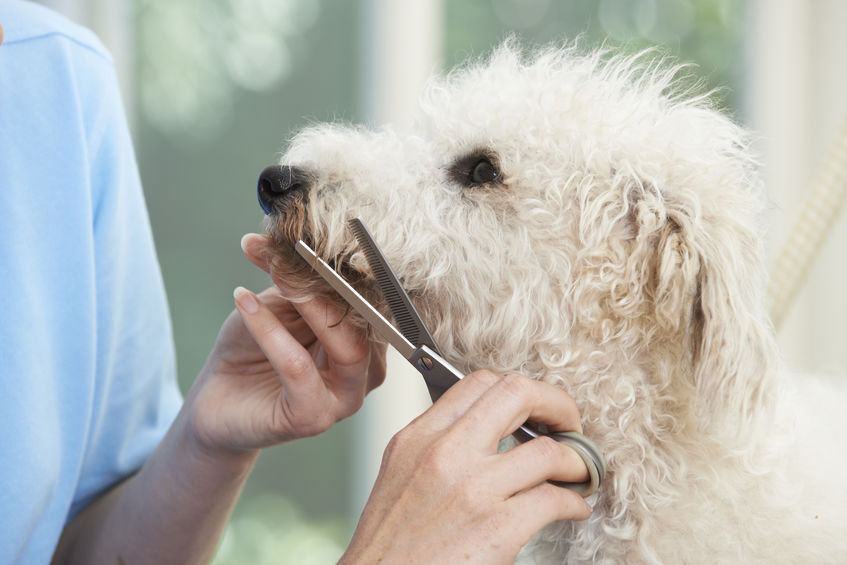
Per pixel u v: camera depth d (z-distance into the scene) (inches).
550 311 37.1
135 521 40.6
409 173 39.4
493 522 25.4
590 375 36.6
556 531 38.3
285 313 39.0
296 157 40.7
